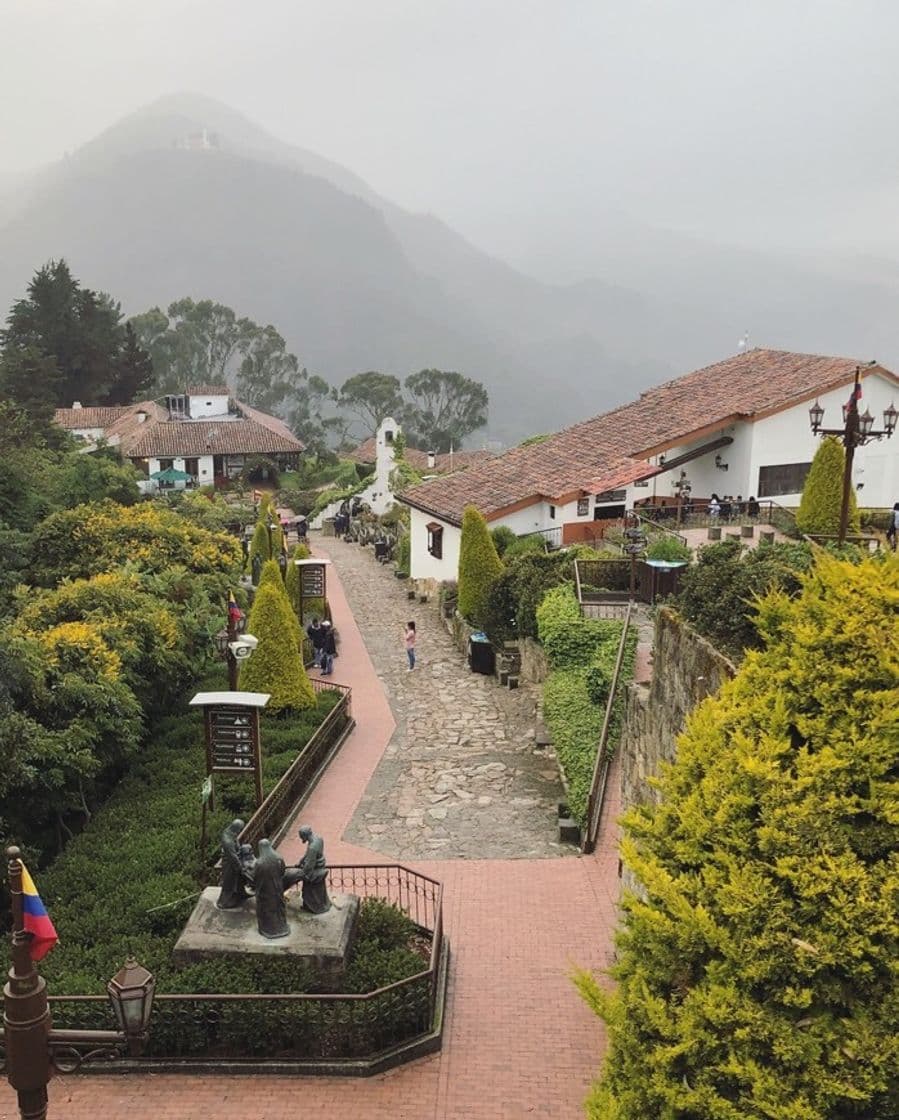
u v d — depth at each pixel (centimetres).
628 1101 543
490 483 3266
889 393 3142
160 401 7219
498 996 983
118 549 2083
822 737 540
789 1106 475
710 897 538
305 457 7600
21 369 5669
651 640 1873
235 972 902
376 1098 831
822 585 591
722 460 3177
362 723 1938
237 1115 809
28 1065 541
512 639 2327
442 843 1360
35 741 1123
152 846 1192
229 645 1370
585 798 1359
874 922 482
